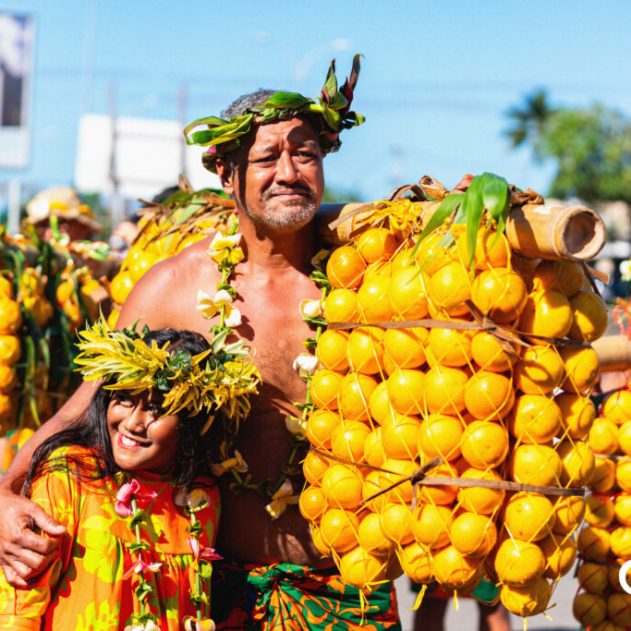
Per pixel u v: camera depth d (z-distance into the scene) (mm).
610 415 3574
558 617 6566
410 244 3047
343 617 3477
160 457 3119
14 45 18062
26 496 3102
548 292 2770
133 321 3502
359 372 3010
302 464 3393
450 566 2762
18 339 4758
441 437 2723
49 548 2910
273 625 3439
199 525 3203
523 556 2729
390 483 2836
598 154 35250
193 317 3473
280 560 3451
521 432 2748
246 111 3273
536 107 43125
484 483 2703
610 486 3541
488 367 2707
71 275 5129
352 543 3029
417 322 2793
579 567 3646
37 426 4852
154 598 3080
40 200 6410
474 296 2719
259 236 3461
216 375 3121
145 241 4512
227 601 3479
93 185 12828
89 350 3121
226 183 3518
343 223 3365
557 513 2779
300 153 3307
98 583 3010
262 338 3445
